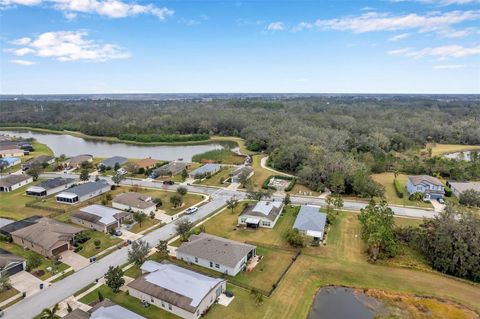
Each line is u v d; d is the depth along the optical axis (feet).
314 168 295.48
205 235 180.65
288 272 155.74
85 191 254.06
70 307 125.49
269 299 135.13
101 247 176.55
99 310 115.44
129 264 159.63
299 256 170.71
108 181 303.68
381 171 344.28
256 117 631.97
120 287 140.97
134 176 320.50
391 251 167.53
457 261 154.30
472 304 135.23
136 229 200.03
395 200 256.93
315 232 186.29
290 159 341.00
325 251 176.14
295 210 228.63
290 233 181.27
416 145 448.65
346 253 174.29
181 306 122.21
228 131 599.57
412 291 143.23
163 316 123.75
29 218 205.98
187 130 616.39
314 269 158.51
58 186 275.80
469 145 500.74
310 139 443.73
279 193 271.90
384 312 130.41
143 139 547.90
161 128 611.88
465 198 244.42
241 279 149.18
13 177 293.23
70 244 177.17
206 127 598.34
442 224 161.58
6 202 249.14
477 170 311.88
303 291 141.69
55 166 345.92
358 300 137.69
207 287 130.72
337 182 263.49
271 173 333.83
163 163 360.69
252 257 168.66
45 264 159.53
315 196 265.54
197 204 245.04
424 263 164.86
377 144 432.25
